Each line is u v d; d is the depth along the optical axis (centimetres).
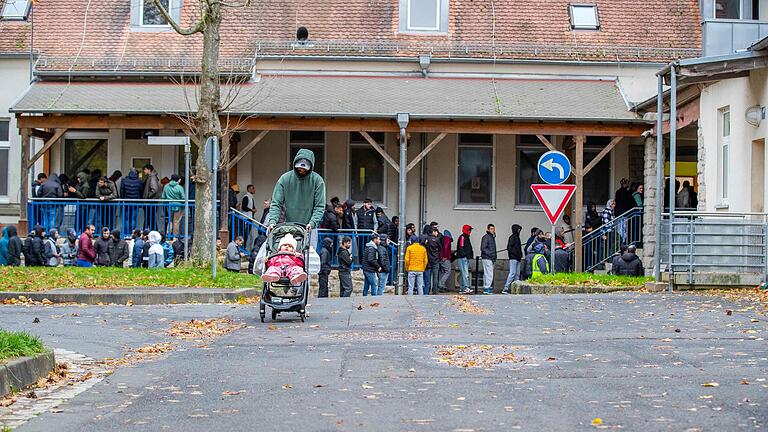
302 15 3152
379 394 873
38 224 2784
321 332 1327
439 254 2797
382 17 3152
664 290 1966
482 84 2986
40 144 3114
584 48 3080
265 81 2977
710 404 808
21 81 3097
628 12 3169
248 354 1127
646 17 3162
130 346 1205
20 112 2712
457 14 3153
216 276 2131
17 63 3098
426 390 890
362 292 2772
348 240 2505
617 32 3133
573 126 2750
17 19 3156
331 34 3117
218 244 2703
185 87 2759
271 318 1502
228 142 2736
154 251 2609
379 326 1390
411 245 2655
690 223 1950
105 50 3091
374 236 2561
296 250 1450
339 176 3131
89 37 3120
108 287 1970
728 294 1802
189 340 1262
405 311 1580
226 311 1631
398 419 768
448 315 1514
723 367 995
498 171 3131
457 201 3134
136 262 2622
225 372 1003
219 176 2766
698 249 1947
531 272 2730
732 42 2328
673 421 746
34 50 3088
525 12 3162
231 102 2516
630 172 3127
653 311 1537
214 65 2356
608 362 1040
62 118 2756
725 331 1284
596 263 2800
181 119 2527
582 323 1400
